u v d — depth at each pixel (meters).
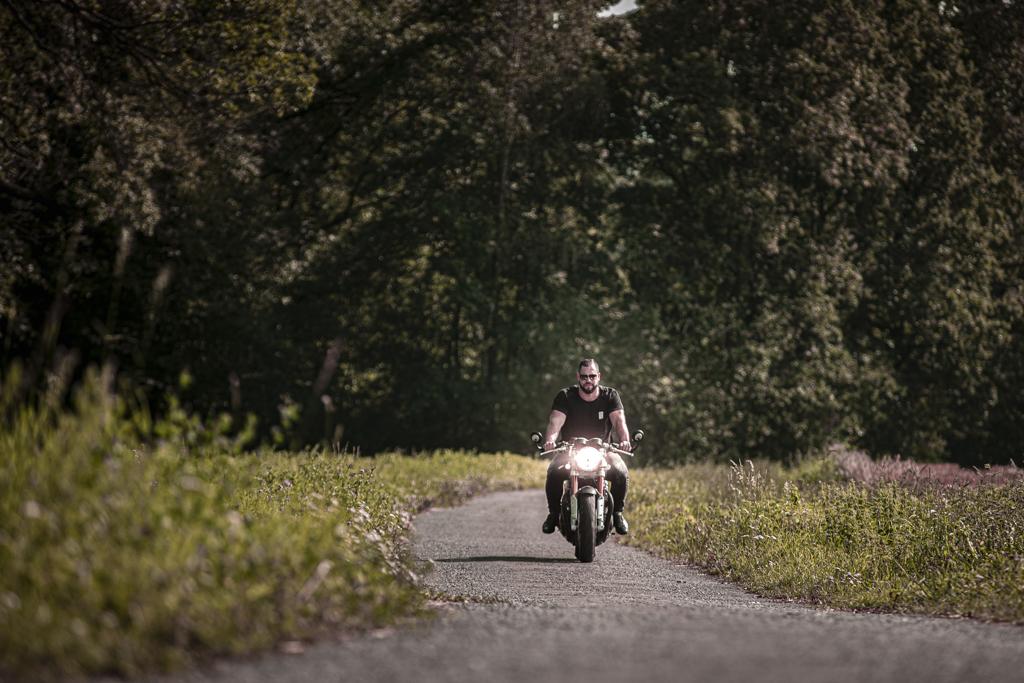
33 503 7.07
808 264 59.09
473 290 61.56
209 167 42.12
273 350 56.56
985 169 63.03
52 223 41.66
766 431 61.00
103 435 8.01
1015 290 64.31
